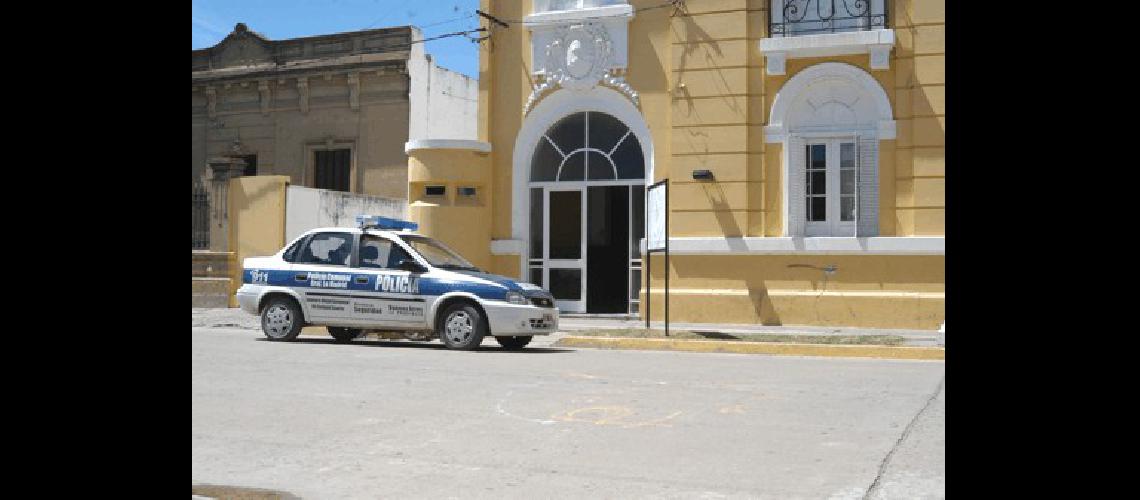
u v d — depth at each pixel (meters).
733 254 17.92
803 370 11.61
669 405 8.83
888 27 17.27
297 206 21.70
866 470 6.38
